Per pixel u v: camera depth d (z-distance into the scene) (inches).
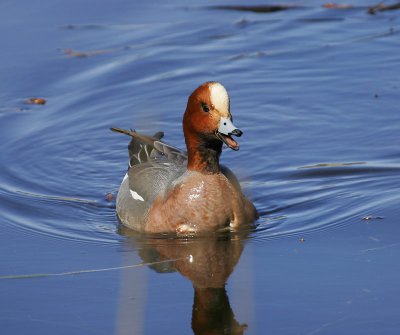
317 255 476.7
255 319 408.2
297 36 826.2
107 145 663.8
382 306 414.3
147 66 767.1
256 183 598.5
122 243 507.2
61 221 547.5
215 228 509.7
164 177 534.9
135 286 445.4
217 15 869.2
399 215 528.1
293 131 668.7
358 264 461.7
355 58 776.3
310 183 591.5
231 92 731.4
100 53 781.9
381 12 871.7
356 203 553.3
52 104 713.6
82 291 441.7
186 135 506.9
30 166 633.0
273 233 511.8
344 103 702.5
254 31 837.2
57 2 875.4
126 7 874.1
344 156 627.2
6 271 467.2
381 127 662.5
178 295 436.5
